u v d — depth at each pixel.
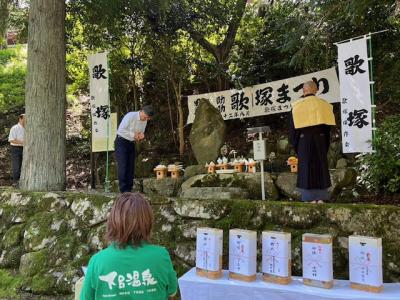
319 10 5.79
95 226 3.75
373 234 2.80
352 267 2.29
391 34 6.35
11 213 4.21
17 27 7.52
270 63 8.05
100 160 8.70
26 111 4.95
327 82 6.46
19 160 7.01
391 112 6.96
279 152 7.24
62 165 4.95
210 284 2.46
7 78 11.98
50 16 5.00
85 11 7.14
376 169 4.82
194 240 3.30
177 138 8.89
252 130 4.75
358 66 4.34
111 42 8.09
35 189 4.72
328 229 2.92
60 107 4.99
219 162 5.88
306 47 6.04
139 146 8.76
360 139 4.29
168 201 3.53
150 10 7.45
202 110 6.77
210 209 3.32
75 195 4.02
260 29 8.48
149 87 9.60
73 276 3.49
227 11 8.18
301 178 3.85
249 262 2.46
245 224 3.18
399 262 2.69
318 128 3.84
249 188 5.19
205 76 8.88
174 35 8.13
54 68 4.97
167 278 1.64
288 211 3.08
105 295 1.53
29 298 3.50
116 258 1.55
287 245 2.42
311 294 2.22
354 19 5.21
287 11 7.44
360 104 4.30
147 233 1.61
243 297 2.39
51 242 3.82
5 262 3.92
